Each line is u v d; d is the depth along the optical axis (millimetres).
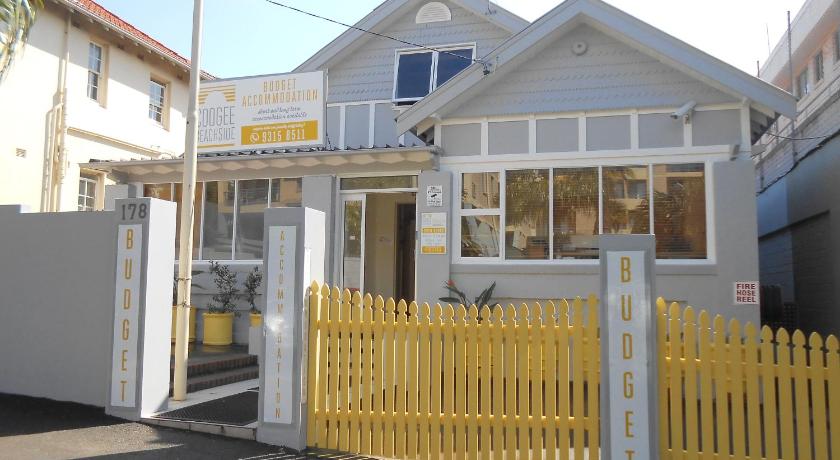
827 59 15297
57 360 7848
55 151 14070
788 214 13906
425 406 5945
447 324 5945
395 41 14508
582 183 9945
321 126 11367
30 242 8102
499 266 10047
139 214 7293
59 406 7555
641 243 5480
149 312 7215
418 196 10438
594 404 5535
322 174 11578
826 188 11180
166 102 18000
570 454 6113
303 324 6324
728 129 9445
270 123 11617
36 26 13758
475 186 10352
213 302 12070
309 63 14617
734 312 9070
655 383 5367
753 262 9062
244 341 11844
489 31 14000
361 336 6277
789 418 5145
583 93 10016
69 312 7848
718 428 5305
